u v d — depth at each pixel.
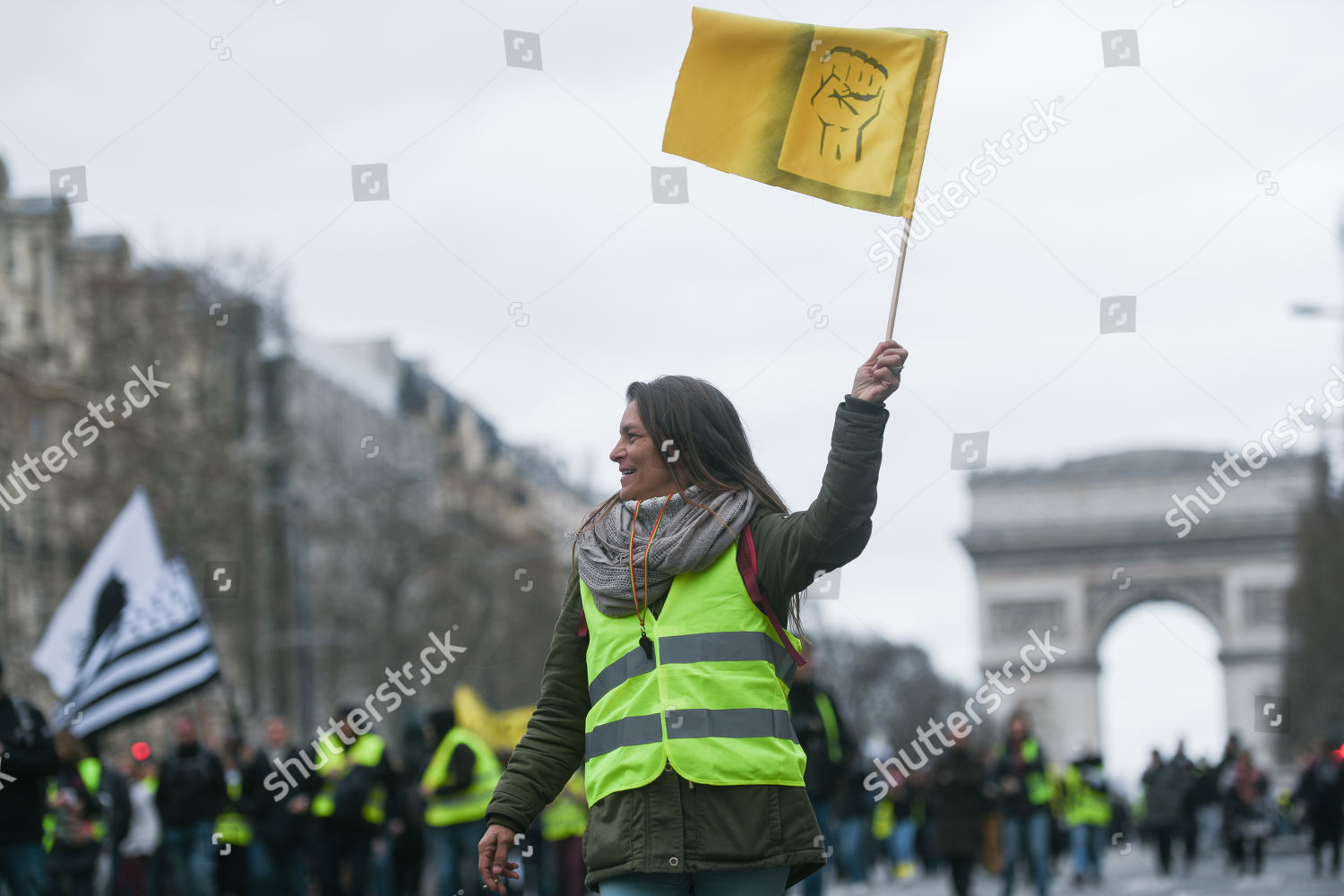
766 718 8.44
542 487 110.19
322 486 93.50
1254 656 119.38
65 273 77.62
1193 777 45.47
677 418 8.98
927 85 9.91
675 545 8.54
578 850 31.92
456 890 27.02
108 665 28.41
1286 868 49.75
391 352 139.12
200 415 78.62
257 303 72.81
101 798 30.72
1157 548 122.62
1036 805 35.44
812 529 8.37
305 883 29.88
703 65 10.09
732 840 8.22
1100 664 126.00
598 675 8.69
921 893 45.84
